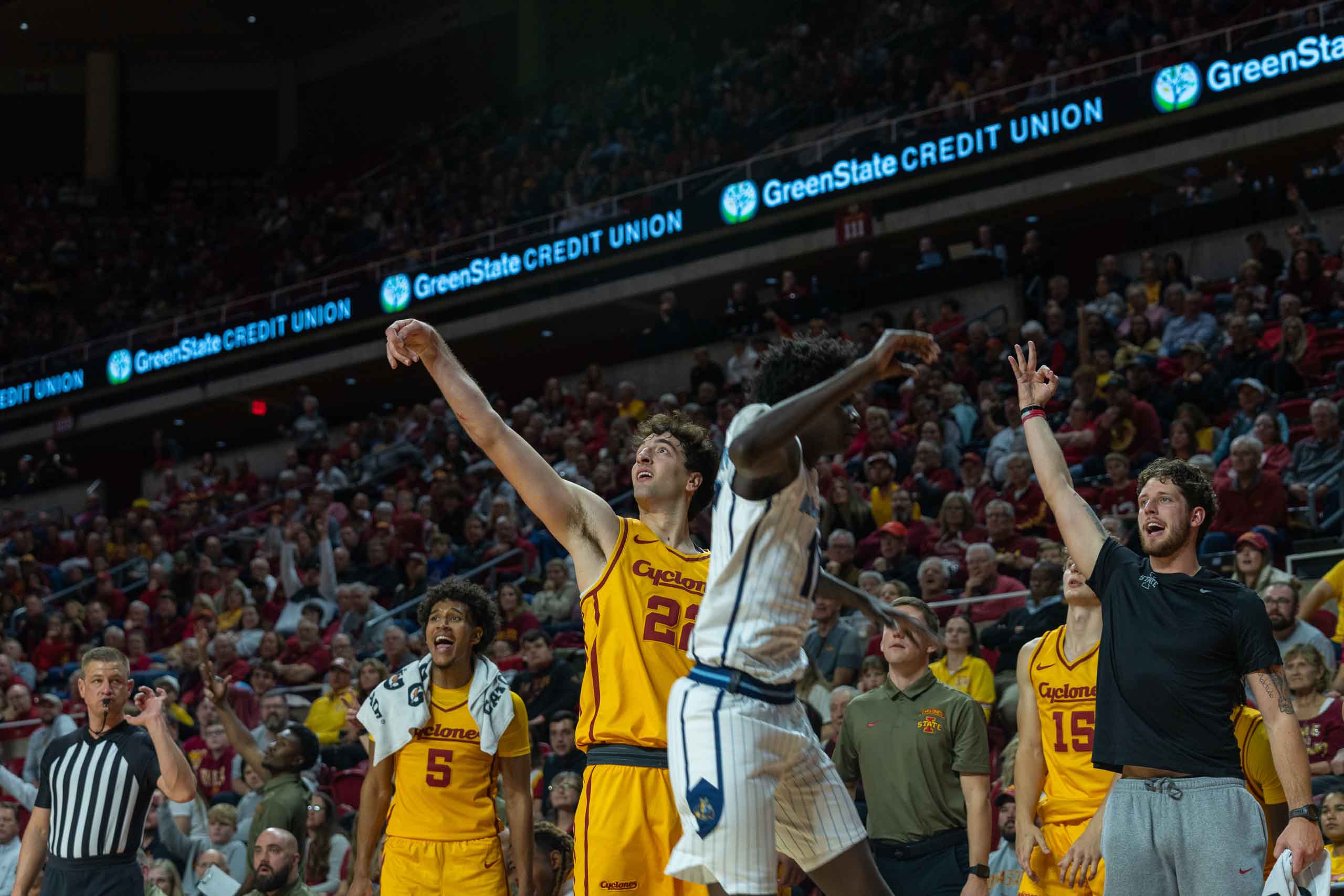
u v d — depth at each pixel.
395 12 31.62
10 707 12.75
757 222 18.77
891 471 12.14
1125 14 18.94
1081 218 18.34
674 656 3.84
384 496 18.05
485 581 13.76
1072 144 16.69
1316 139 16.17
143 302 27.92
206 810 9.41
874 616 3.53
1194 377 12.29
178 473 23.36
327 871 7.74
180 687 12.41
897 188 17.86
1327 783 6.02
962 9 22.62
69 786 5.77
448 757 5.46
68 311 27.70
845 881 3.25
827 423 3.20
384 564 14.93
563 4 29.64
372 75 32.28
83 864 5.74
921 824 5.46
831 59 23.47
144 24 31.48
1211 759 3.70
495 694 5.54
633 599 3.90
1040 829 5.08
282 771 7.32
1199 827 3.65
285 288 25.52
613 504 14.55
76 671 13.59
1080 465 11.73
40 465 24.31
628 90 26.59
